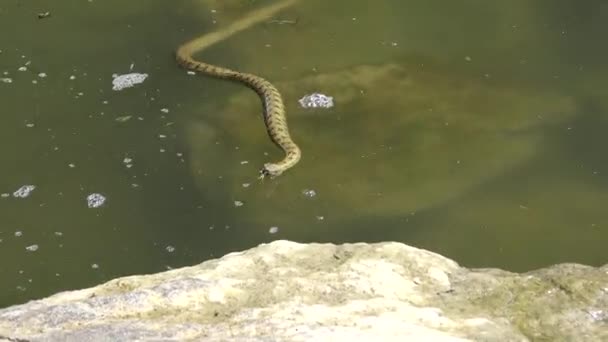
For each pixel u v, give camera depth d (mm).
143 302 5770
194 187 9398
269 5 12945
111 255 8516
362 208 9086
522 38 12055
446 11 12789
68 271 8320
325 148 10000
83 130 10227
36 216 8992
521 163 9664
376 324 5340
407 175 9539
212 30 12344
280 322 5367
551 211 8969
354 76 11250
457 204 9102
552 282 6055
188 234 8789
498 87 10953
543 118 10367
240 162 9789
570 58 11539
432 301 5910
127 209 9109
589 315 5680
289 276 6129
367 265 6184
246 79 11125
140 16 12680
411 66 11453
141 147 9969
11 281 8195
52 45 11867
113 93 10922
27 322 5613
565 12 12656
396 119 10430
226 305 5770
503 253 8461
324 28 12375
